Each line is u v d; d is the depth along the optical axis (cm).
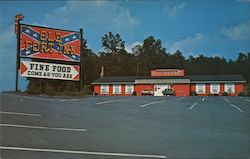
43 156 800
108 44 6919
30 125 1160
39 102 1902
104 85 5731
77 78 2914
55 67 2795
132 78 5744
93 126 1227
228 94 5044
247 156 859
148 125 1292
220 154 879
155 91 5425
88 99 2391
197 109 1873
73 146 913
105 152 867
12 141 920
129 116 1520
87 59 6012
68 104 1911
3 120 1211
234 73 7081
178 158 837
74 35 2920
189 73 7369
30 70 2677
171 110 1800
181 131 1186
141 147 937
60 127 1168
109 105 1967
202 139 1059
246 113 1702
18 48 2642
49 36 2794
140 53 7619
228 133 1160
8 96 2153
